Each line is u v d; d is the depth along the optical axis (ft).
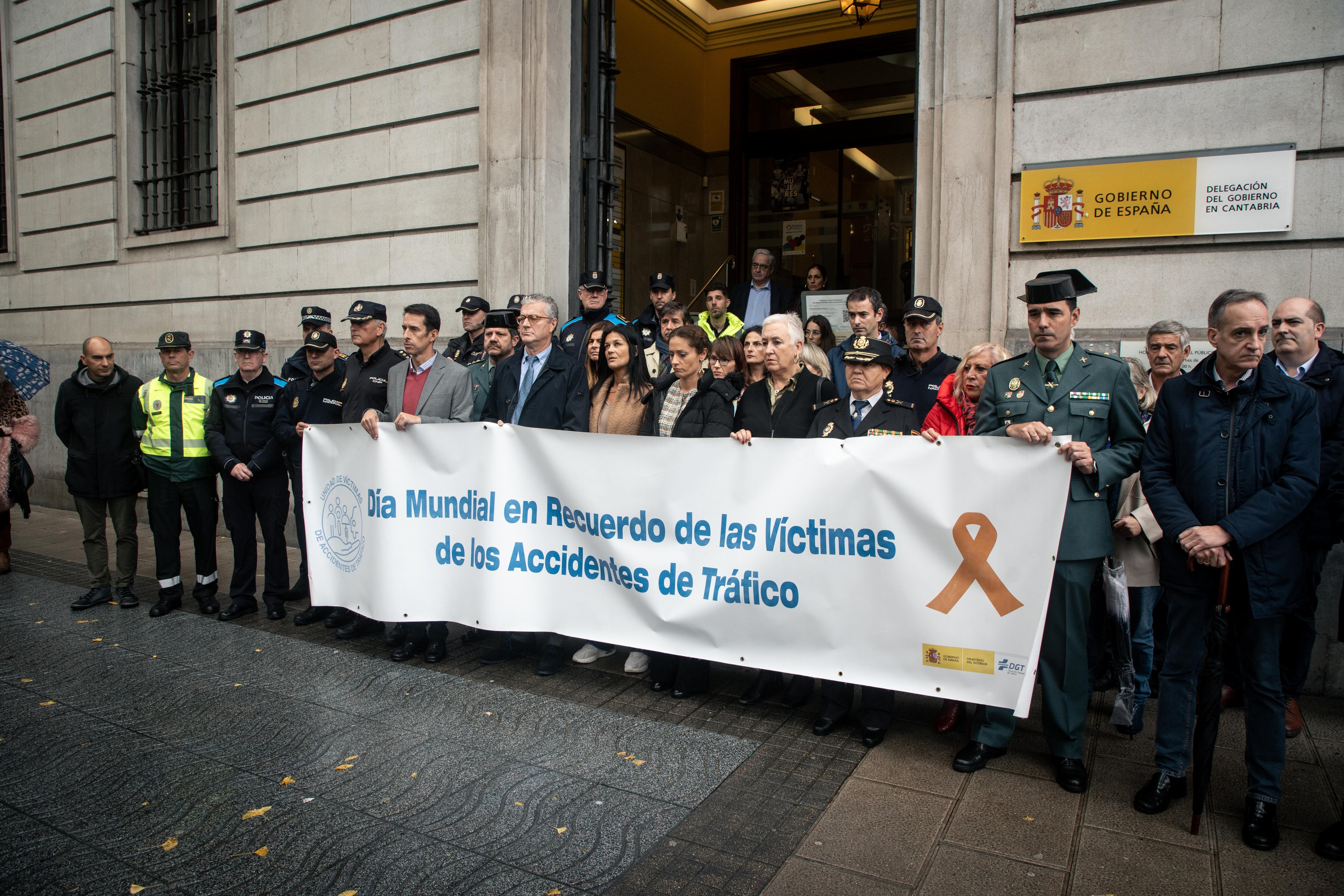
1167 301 16.16
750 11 37.29
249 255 29.55
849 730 12.94
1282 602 9.70
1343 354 12.23
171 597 19.16
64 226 35.37
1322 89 14.94
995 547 11.21
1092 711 13.80
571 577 14.38
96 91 34.01
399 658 15.96
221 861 9.37
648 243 35.63
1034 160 17.16
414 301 25.95
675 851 9.54
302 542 19.54
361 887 8.87
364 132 26.68
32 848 9.65
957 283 17.83
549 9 23.48
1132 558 12.74
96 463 19.31
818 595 12.40
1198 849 9.60
